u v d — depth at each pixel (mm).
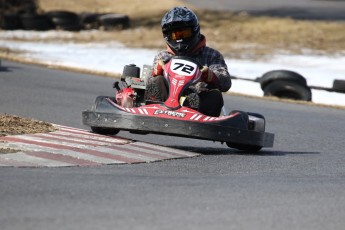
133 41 117688
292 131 41719
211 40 119938
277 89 61188
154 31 130500
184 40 31156
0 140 26562
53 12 129125
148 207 16984
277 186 20938
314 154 32000
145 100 30625
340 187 21484
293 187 20938
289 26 131000
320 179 23281
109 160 24406
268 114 49688
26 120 32062
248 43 117375
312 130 42719
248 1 165500
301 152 32812
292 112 51781
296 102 58500
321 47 113875
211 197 18594
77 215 15844
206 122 28125
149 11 151000
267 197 19047
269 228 15633
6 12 137250
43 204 16812
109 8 155625
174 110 28625
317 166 27281
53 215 15773
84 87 58031
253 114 31172
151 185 19844
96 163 23672
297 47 113688
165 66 30375
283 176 23625
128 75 31766
